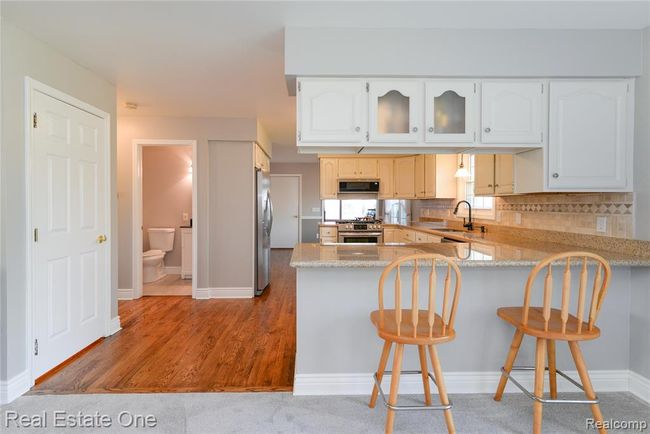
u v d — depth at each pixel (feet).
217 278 15.70
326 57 7.77
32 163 7.84
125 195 15.20
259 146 16.56
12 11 7.02
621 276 7.81
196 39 8.30
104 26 7.66
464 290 7.81
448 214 17.04
